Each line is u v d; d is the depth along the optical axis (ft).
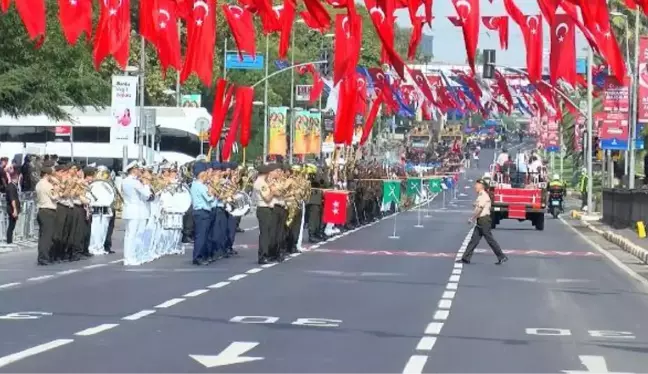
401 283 192.54
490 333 132.05
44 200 217.97
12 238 263.90
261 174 232.73
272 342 119.65
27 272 201.05
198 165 229.86
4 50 323.37
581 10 162.20
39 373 97.66
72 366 101.50
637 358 115.03
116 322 133.18
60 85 341.41
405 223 424.87
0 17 310.65
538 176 418.92
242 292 170.91
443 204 627.05
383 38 172.55
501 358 112.78
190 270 210.59
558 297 176.86
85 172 253.65
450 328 135.54
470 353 115.65
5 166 277.64
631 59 542.98
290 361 107.24
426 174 616.39
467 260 244.22
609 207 434.30
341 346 118.01
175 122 576.20
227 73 635.25
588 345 123.95
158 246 242.17
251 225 396.98
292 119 569.64
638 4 153.69
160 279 190.60
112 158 590.55
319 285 184.85
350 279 197.57
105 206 249.34
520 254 278.26
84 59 351.87
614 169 632.79
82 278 190.49
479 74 485.97
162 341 118.32
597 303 169.48
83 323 131.85
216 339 120.67
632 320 149.07
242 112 328.90
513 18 170.40
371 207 421.18
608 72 441.27
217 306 151.84
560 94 491.72
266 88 572.10
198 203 225.35
